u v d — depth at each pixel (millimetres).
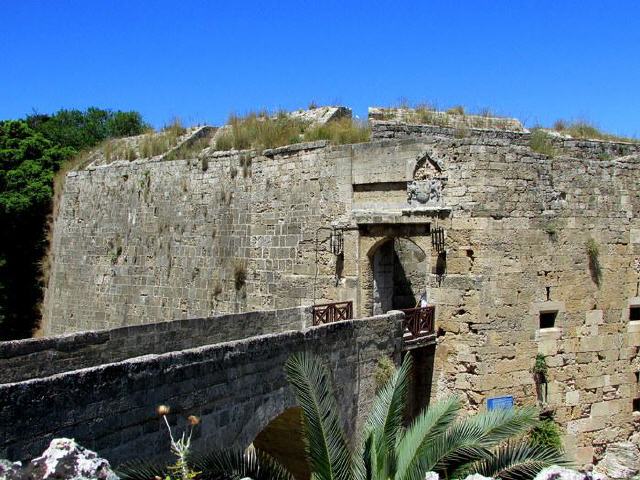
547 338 24094
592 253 24938
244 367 15367
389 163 25156
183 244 33438
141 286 35625
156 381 13102
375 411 14328
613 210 25641
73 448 8602
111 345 17766
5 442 10531
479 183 23250
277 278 28672
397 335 21672
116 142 42594
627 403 25625
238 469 12164
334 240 26453
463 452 12906
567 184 24688
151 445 12938
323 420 12844
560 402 24281
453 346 23625
